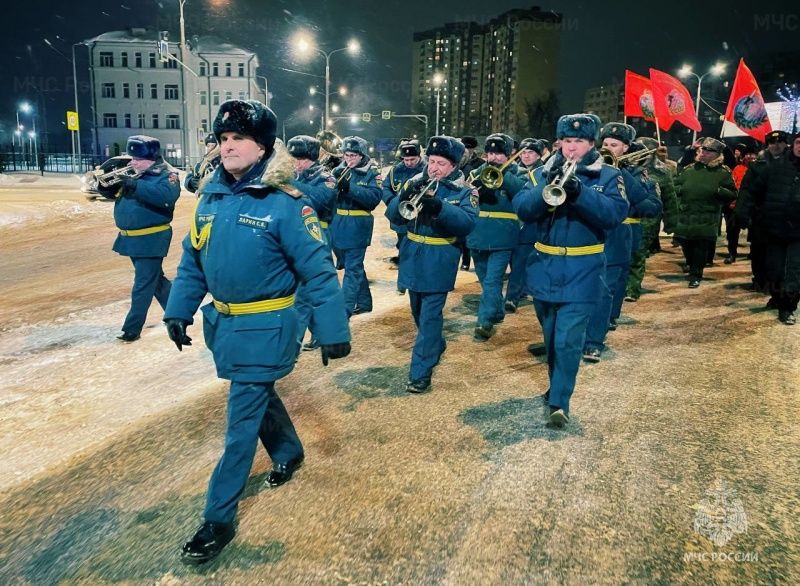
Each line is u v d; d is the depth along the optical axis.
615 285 5.91
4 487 3.32
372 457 3.57
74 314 6.92
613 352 5.59
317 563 2.67
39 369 5.15
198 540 2.69
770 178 6.46
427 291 4.49
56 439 3.88
